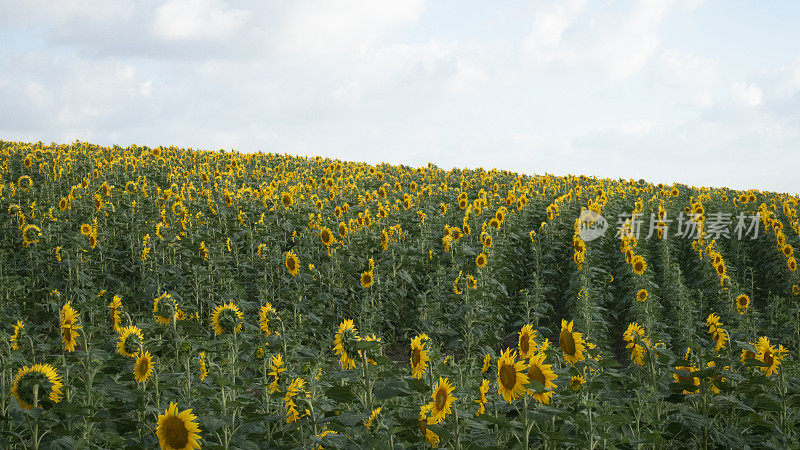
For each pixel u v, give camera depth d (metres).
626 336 5.96
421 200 20.83
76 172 20.78
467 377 5.81
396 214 17.41
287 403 5.04
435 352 4.80
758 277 17.34
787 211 21.16
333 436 4.43
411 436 4.68
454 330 11.32
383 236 13.21
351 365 4.93
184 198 17.06
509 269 14.58
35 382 4.68
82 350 5.59
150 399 6.02
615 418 4.44
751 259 18.55
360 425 4.77
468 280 11.23
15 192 16.12
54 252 11.75
